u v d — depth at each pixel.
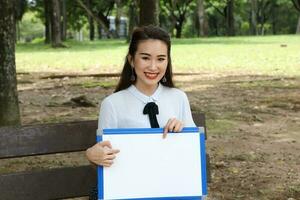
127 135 3.44
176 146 3.47
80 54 27.75
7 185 3.90
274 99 12.16
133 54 3.65
